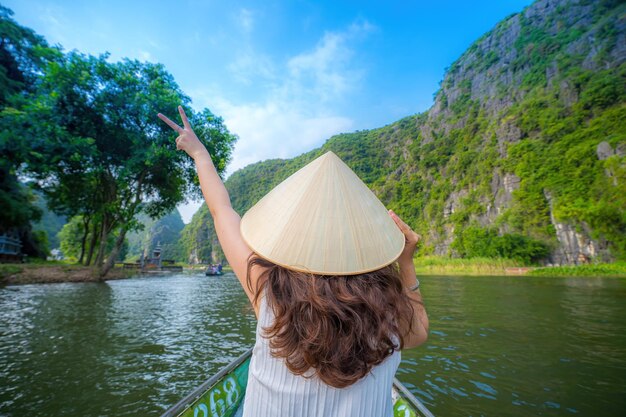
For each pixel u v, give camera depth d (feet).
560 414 13.33
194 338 24.44
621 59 187.42
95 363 18.58
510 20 325.42
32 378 16.43
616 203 138.92
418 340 2.63
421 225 258.57
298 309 2.02
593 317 33.06
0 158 60.49
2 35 78.13
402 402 7.90
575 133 174.81
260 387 2.20
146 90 71.92
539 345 23.06
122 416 12.83
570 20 256.32
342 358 1.94
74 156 64.03
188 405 6.39
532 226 165.58
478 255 177.58
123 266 121.60
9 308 34.55
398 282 2.32
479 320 32.04
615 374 17.38
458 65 360.69
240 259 2.58
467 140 263.70
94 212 81.76
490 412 13.52
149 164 69.51
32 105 60.75
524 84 246.06
